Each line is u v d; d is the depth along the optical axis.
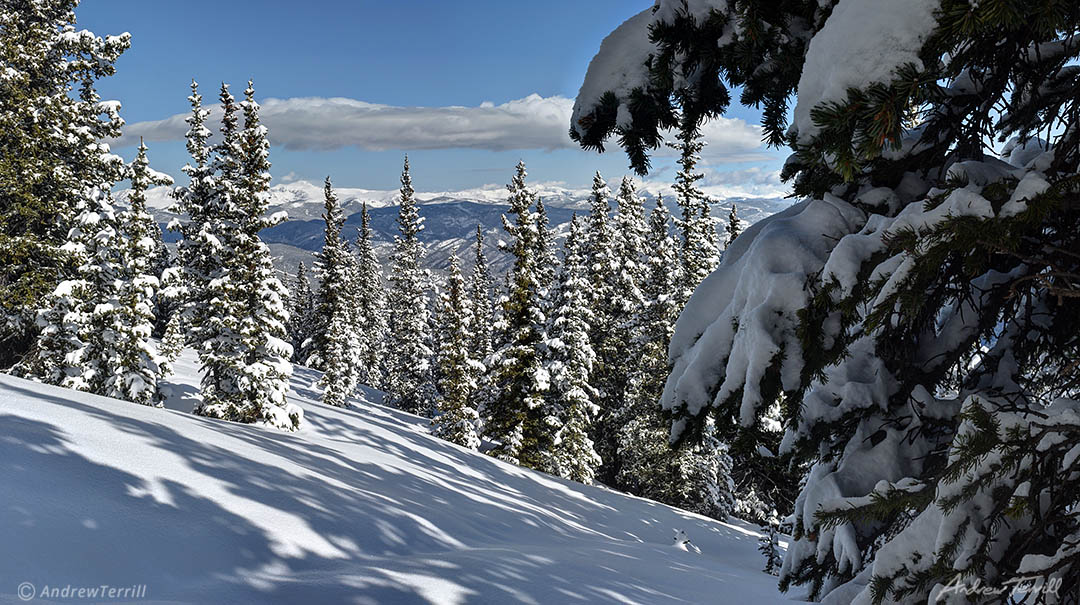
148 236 24.78
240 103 25.86
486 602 6.79
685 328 4.06
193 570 6.66
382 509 11.06
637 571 9.96
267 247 25.92
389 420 37.62
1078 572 2.77
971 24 2.39
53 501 7.03
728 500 33.34
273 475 10.91
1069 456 2.92
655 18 3.74
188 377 37.53
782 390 3.51
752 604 8.66
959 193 2.91
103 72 26.55
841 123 2.64
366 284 65.06
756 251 3.69
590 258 42.69
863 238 3.36
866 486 3.90
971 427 3.02
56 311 22.89
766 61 3.99
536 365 32.44
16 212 22.64
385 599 6.49
